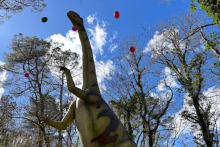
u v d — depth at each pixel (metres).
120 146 3.70
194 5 9.45
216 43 10.34
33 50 21.75
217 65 11.38
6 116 16.27
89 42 4.73
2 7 12.41
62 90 19.91
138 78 14.83
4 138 14.12
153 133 13.52
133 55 15.71
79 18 4.79
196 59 15.23
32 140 16.12
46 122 4.23
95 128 3.79
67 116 4.21
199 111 15.42
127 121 13.99
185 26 15.76
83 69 4.51
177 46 15.91
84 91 4.00
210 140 14.23
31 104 17.88
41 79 20.25
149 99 14.93
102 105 4.01
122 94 14.76
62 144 16.09
